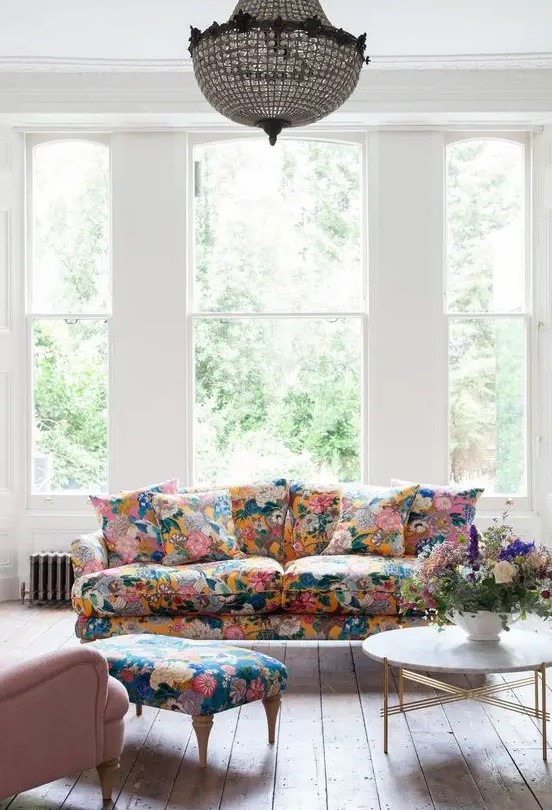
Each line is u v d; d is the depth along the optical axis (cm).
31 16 595
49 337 740
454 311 737
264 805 342
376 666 532
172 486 606
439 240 728
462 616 414
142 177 729
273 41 340
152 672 388
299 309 740
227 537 583
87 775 377
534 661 383
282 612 535
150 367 730
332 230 738
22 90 689
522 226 738
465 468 736
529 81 688
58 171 741
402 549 569
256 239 739
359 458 737
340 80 354
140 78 689
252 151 739
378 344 726
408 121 716
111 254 733
